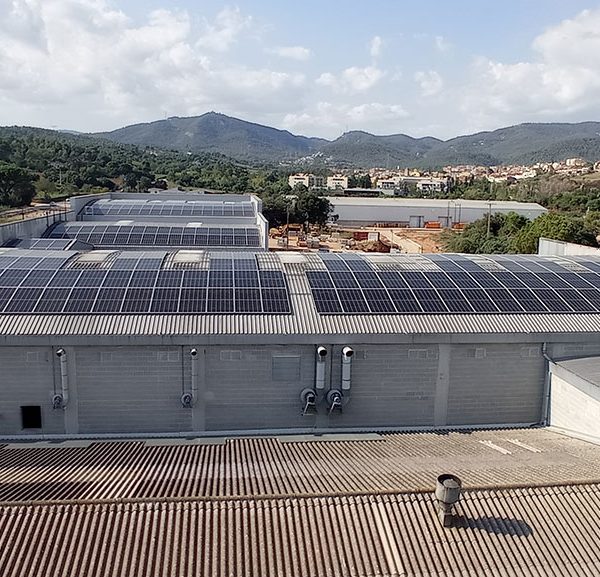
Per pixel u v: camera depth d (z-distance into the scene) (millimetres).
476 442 26875
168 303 29906
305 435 29156
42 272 32688
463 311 31203
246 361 28906
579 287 34406
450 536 16047
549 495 17953
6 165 125812
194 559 14883
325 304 30797
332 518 16453
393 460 22922
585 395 27719
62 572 14297
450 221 153500
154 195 89312
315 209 133875
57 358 28094
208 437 28859
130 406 29000
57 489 18406
